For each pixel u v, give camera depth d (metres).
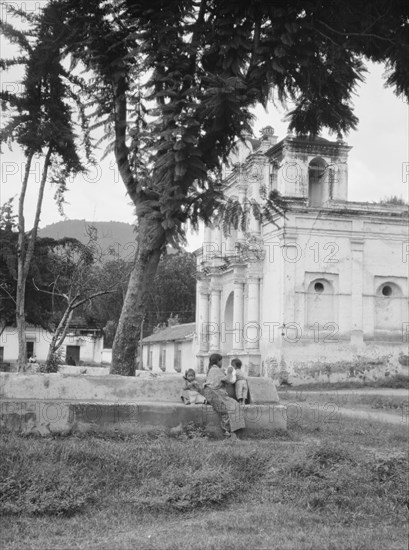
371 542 6.73
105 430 10.92
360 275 33.88
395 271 34.34
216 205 12.43
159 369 48.62
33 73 14.62
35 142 14.94
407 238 34.56
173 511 7.88
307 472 8.93
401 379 33.16
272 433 11.88
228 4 11.62
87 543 6.69
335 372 32.94
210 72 11.59
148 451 9.33
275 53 11.45
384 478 8.87
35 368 19.61
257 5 11.49
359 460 9.43
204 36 11.73
